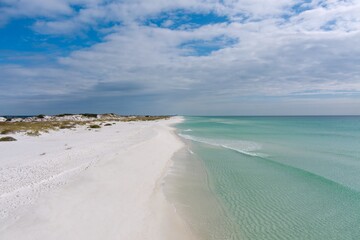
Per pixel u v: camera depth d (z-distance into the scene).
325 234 8.61
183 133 42.41
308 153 22.14
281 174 15.48
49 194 10.16
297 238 8.38
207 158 20.25
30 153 18.50
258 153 22.30
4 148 20.80
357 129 50.88
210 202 11.23
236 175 15.39
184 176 15.11
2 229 7.47
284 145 26.91
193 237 8.30
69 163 15.27
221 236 8.45
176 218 9.46
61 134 33.47
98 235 7.50
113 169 14.35
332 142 29.39
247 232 8.74
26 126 39.25
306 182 13.92
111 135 32.44
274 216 9.93
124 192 11.13
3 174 12.91
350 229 8.91
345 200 11.40
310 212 10.26
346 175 15.18
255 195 12.11
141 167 15.70
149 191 11.78
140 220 8.81
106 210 9.16
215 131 46.69
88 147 21.23
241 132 44.00
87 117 102.44
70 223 8.01
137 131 39.28
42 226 7.69
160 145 24.83
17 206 9.05
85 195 10.29
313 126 63.00
